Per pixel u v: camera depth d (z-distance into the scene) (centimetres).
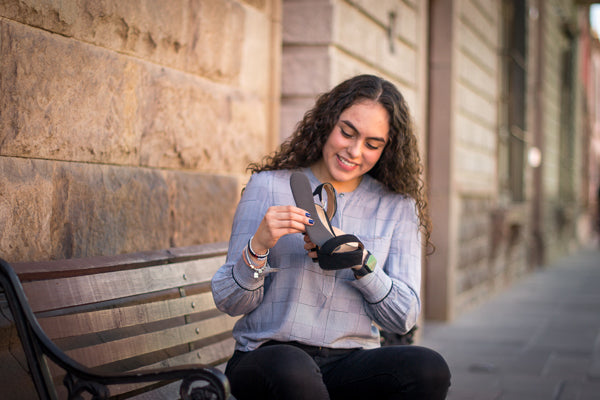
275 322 190
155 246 252
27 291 170
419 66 557
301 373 165
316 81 396
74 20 212
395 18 500
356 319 196
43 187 201
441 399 180
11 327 167
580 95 2078
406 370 179
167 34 259
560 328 643
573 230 1880
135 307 202
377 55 468
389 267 205
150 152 250
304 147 207
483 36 799
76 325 179
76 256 214
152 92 250
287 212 176
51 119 203
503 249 956
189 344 224
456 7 654
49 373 156
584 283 1040
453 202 658
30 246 197
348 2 418
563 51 1681
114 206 230
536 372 467
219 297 185
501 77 920
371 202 209
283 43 404
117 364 190
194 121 278
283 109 400
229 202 305
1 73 186
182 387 149
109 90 227
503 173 959
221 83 303
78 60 213
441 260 660
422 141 561
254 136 332
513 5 1009
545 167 1337
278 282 192
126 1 234
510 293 910
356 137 196
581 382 440
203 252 249
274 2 352
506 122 970
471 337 593
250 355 176
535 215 1296
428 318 671
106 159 228
